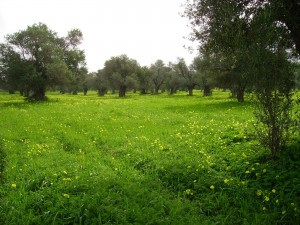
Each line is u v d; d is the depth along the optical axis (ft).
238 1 25.76
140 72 283.38
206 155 31.07
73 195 22.20
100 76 300.20
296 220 18.28
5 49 139.74
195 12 30.14
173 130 48.67
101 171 27.37
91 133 48.11
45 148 37.76
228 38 25.25
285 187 21.54
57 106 104.37
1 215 19.83
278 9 23.61
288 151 26.55
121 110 87.10
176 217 19.40
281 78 23.44
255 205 20.65
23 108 97.09
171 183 25.27
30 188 24.27
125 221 18.62
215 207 20.97
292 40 25.99
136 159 31.96
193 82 248.52
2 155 34.32
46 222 18.88
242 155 28.30
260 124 42.63
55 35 160.97
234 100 130.00
